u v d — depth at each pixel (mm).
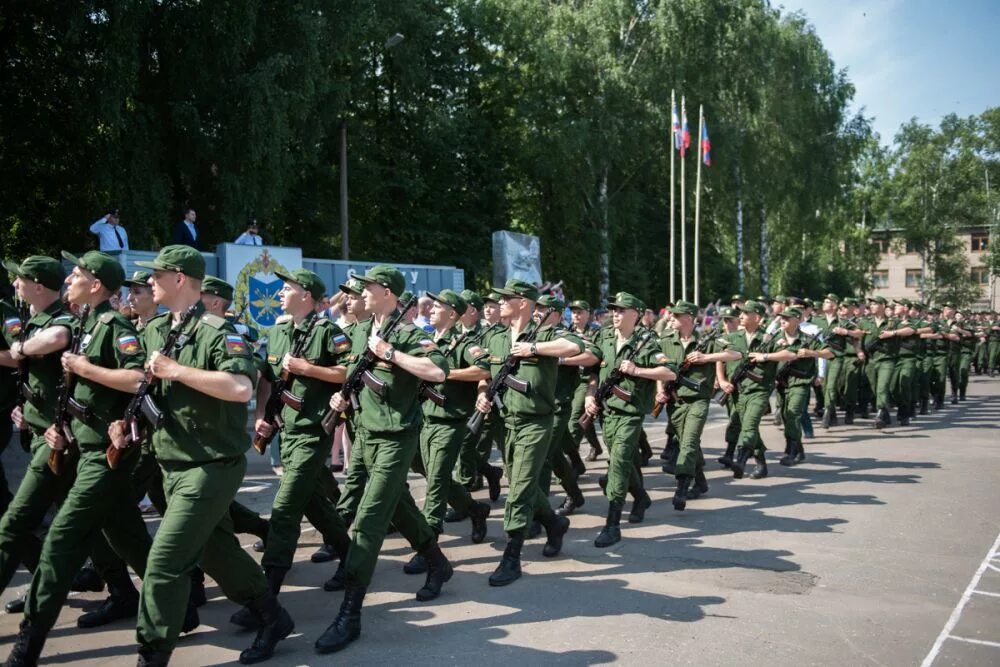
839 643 4180
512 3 29031
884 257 66750
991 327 22578
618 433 6281
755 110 31719
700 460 7770
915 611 4633
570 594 4977
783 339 8938
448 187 29141
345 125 21219
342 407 4559
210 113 17703
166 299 3805
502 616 4605
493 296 7719
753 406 8609
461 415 5797
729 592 4980
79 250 18625
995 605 4727
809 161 36656
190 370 3541
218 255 11914
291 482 4840
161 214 16828
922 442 10875
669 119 28766
